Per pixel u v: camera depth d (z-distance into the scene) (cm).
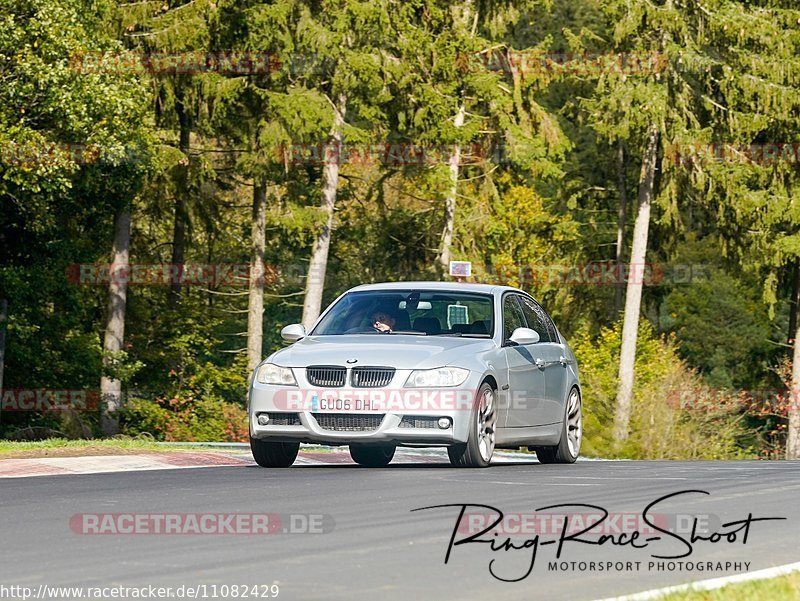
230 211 16450
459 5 16612
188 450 6184
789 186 16600
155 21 12500
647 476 4672
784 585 2455
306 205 14238
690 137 15500
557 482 4322
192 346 15288
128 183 10481
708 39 15700
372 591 2400
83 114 9369
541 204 18450
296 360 4862
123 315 13412
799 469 5278
